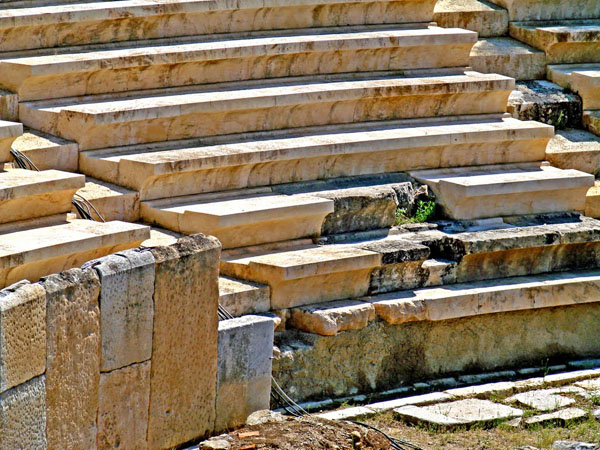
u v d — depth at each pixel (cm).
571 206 3072
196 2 3020
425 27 3400
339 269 2556
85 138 2695
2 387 1722
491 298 2708
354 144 2908
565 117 3378
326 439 2109
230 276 2556
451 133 3039
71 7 2909
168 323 2044
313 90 2980
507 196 2970
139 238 2366
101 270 1908
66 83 2792
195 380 2122
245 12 3122
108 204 2588
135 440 2027
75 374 1884
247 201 2698
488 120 3228
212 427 2183
